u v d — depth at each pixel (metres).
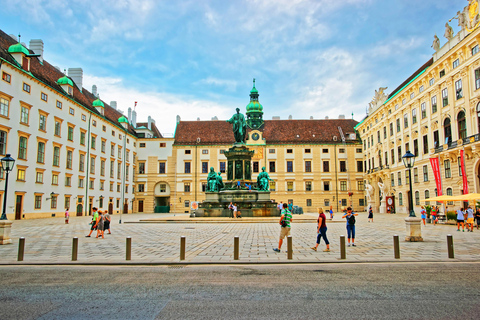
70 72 63.53
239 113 38.72
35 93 44.47
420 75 47.47
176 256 13.71
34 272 11.10
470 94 37.62
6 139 39.19
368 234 22.42
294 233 23.00
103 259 13.06
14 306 7.61
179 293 8.59
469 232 23.94
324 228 15.08
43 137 45.88
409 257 13.35
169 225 30.31
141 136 78.19
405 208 54.44
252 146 74.19
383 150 62.75
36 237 20.84
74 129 53.50
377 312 7.14
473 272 10.85
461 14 39.25
